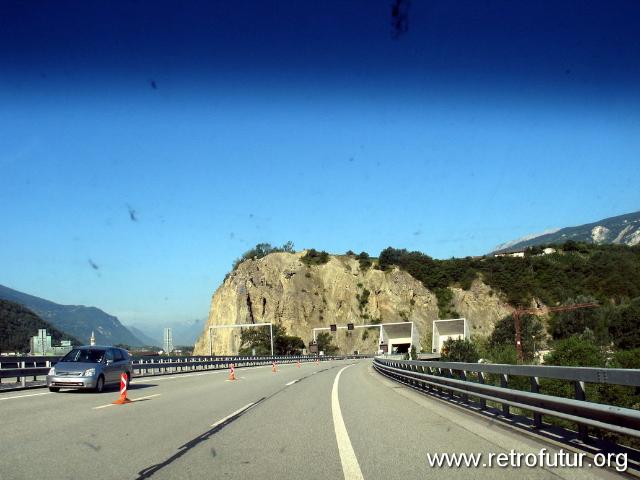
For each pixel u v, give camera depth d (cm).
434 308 14412
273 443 1035
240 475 790
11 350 5597
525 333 10419
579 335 8681
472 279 14700
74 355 2192
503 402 1174
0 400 1788
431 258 16062
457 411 1459
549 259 14512
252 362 6412
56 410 1520
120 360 2281
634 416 695
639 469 756
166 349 5250
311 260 15650
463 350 8438
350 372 4125
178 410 1546
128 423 1286
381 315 14375
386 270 15288
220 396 1994
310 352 10269
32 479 768
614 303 11244
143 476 785
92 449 975
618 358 4594
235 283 14875
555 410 948
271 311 14262
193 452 952
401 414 1437
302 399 1888
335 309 14550
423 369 2259
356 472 802
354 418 1376
